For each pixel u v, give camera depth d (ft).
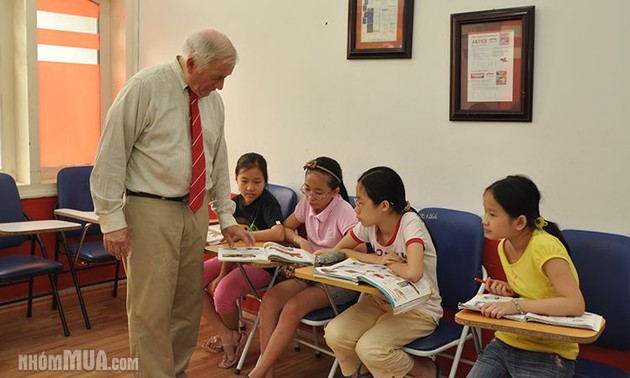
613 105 7.98
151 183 8.18
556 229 7.00
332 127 11.07
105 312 12.93
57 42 14.16
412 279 7.63
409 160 10.03
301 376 10.14
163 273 8.26
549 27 8.41
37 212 13.55
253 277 10.06
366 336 7.88
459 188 9.48
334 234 9.75
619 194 8.00
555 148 8.49
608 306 7.52
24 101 13.38
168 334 8.48
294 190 11.76
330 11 10.93
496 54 8.87
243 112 12.55
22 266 11.03
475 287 8.54
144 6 14.44
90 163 15.06
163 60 14.16
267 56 12.00
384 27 10.11
